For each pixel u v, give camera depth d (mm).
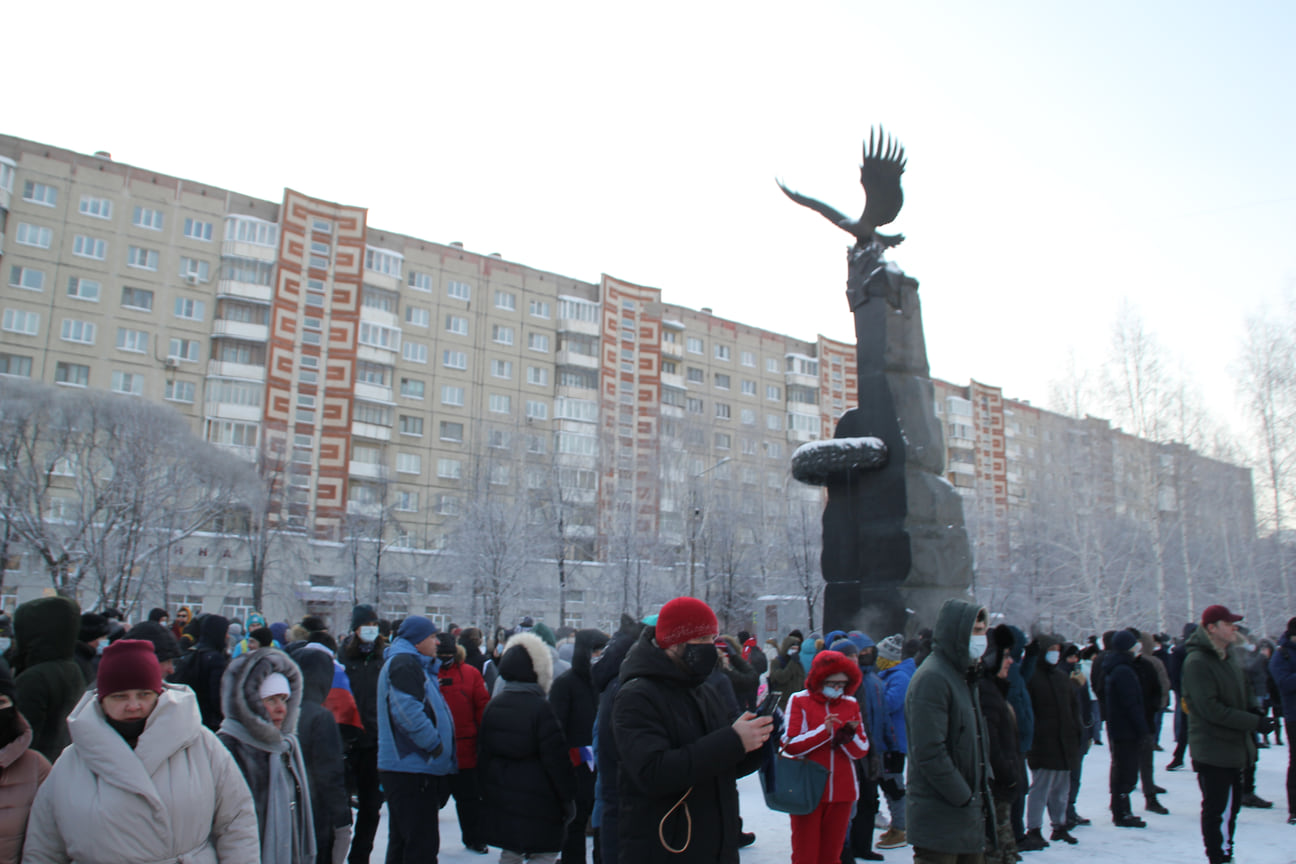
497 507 40906
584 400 58719
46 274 45062
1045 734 7727
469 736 6969
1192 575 33062
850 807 5727
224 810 3377
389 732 5895
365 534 43594
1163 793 9734
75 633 4871
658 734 3475
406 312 54281
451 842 8281
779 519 48312
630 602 41469
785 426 69062
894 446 14484
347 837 5363
